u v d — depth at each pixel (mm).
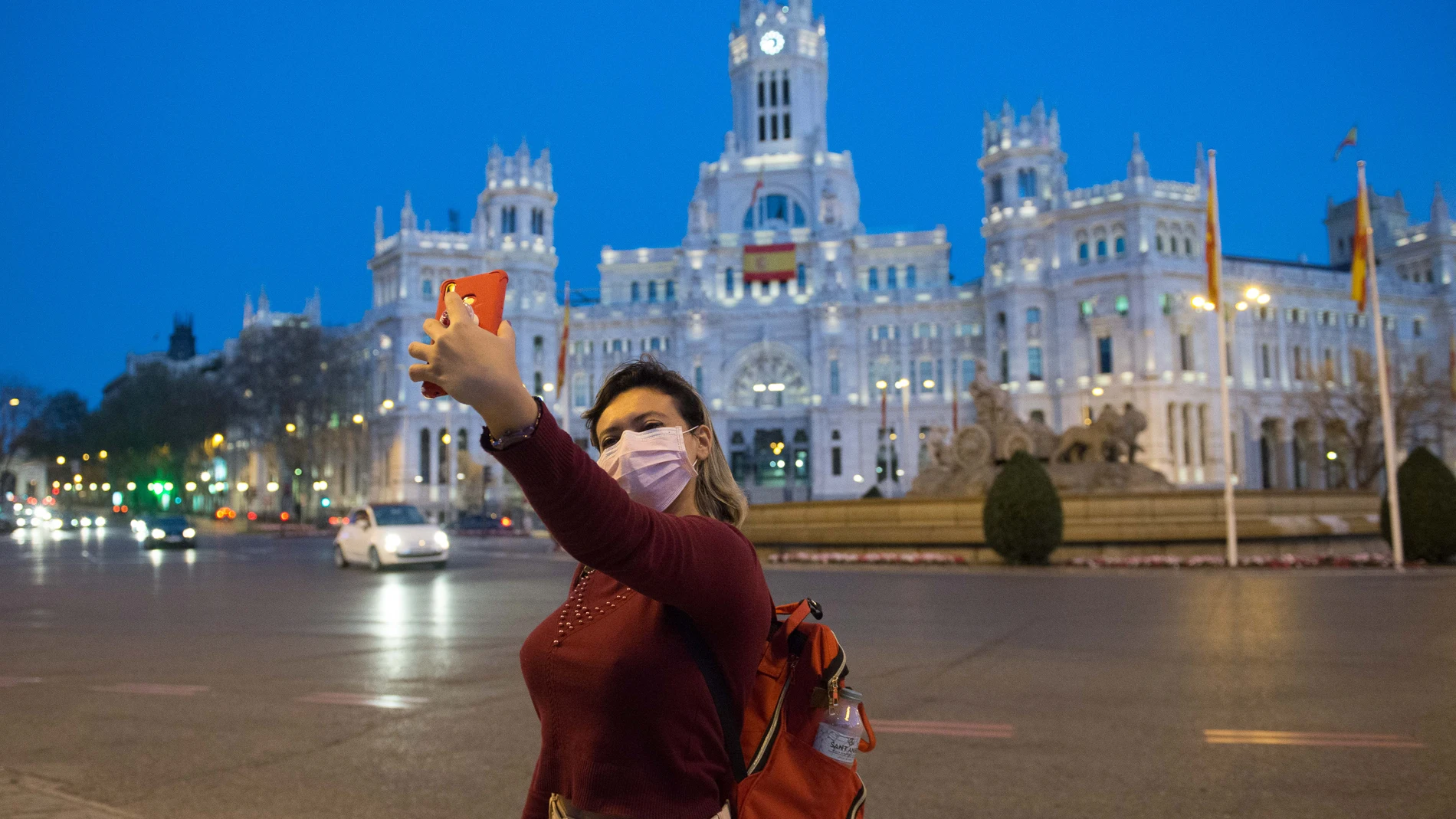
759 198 126438
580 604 2957
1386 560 30422
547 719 2898
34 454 143250
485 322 2461
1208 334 100125
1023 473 31453
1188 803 6918
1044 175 107312
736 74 132875
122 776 7750
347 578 30500
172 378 128625
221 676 12203
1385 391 30250
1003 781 7488
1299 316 109625
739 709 2814
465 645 14773
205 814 6766
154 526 55844
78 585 28016
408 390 111438
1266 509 34812
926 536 34938
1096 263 101125
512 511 88438
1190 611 18562
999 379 106688
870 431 111438
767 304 115438
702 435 3277
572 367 118125
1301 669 12055
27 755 8383
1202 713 9664
